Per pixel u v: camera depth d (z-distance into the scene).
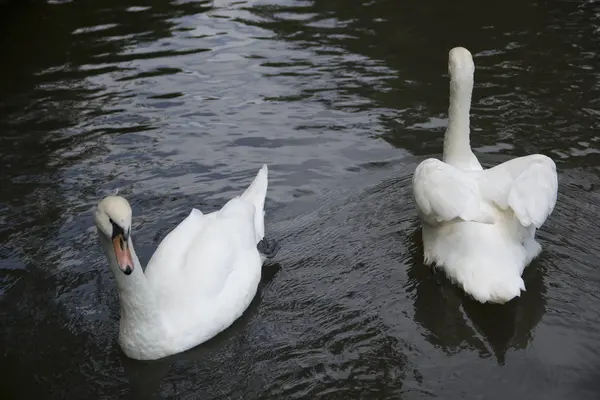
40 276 7.93
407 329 7.05
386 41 13.02
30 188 9.41
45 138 10.50
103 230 6.21
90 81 12.04
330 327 7.12
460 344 6.86
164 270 7.22
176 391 6.51
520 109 10.71
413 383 6.45
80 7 15.00
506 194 7.07
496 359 6.67
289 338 7.03
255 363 6.77
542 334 6.90
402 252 8.06
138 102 11.36
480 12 14.01
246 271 7.47
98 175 9.64
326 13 14.28
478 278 6.91
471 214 6.95
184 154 10.05
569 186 8.92
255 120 10.78
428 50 12.63
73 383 6.61
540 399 6.21
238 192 9.29
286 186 9.34
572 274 7.55
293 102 11.20
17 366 6.80
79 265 8.10
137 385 6.60
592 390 6.27
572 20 13.48
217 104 11.23
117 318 7.38
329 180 9.41
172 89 11.70
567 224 8.25
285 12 14.41
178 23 14.09
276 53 12.73
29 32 13.98
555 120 10.40
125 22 14.26
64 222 8.76
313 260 8.04
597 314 7.07
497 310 7.21
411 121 10.61
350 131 10.43
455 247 7.29
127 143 10.32
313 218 8.73
